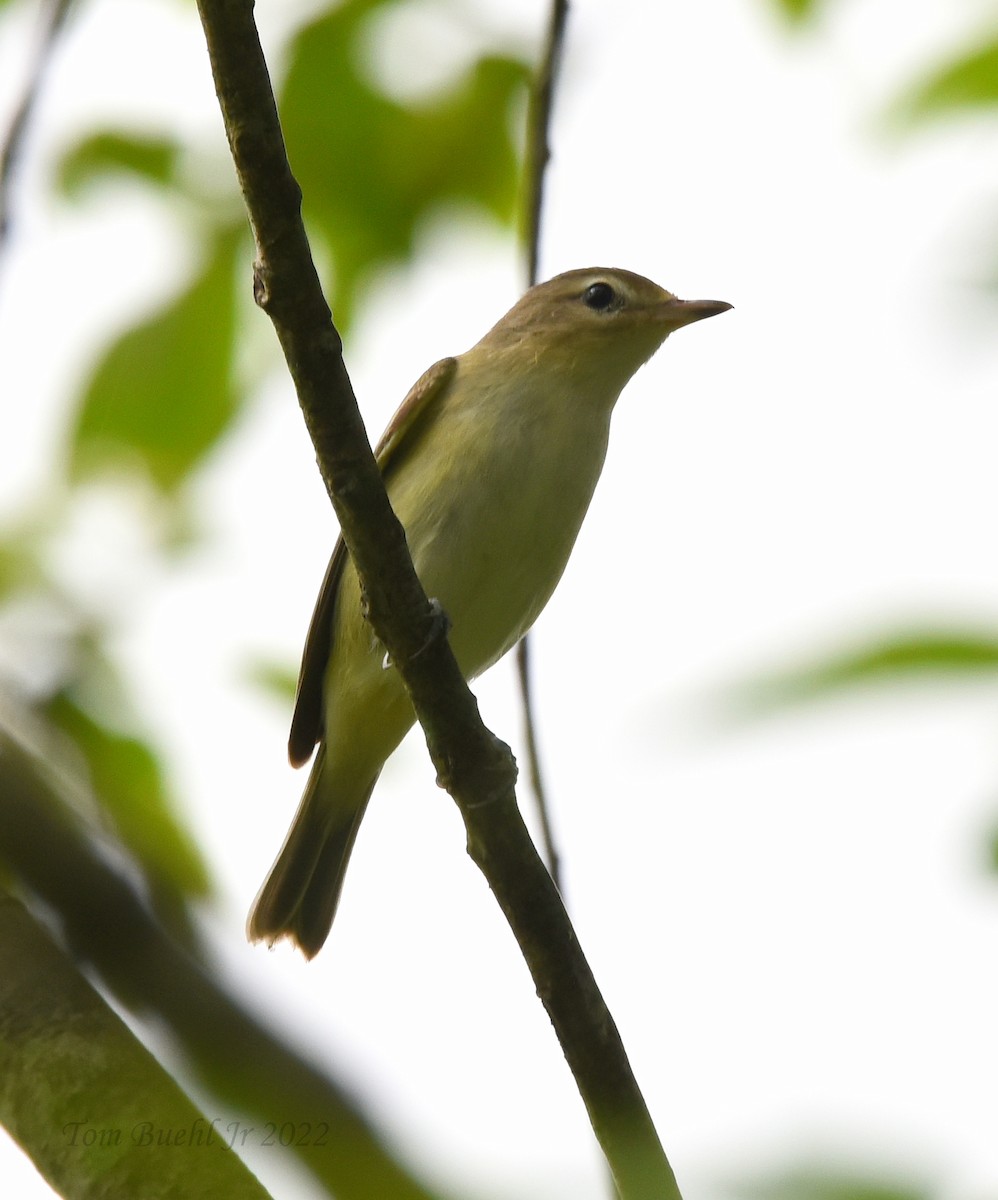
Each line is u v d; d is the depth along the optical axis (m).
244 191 6.41
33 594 9.22
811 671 4.12
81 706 8.73
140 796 8.48
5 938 7.00
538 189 9.14
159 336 9.56
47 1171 6.40
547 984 7.42
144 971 6.81
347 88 9.23
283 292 6.63
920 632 4.13
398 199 9.42
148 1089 6.51
